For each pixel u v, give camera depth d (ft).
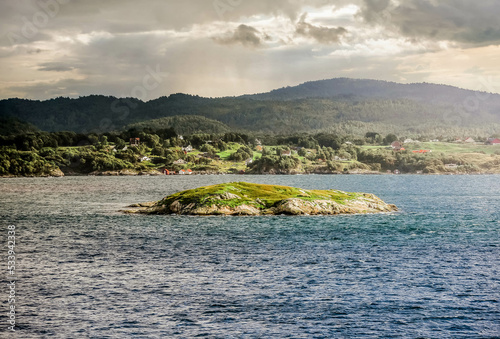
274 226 264.11
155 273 160.86
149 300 132.87
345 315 122.11
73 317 120.16
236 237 229.66
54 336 109.09
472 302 131.03
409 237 231.09
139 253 193.16
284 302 131.54
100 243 215.51
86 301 131.85
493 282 149.28
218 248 203.21
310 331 112.57
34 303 130.00
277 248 203.10
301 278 154.71
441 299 133.49
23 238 230.07
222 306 128.36
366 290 141.90
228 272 162.09
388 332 112.06
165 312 123.85
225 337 109.19
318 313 123.44
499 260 179.42
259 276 157.17
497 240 223.51
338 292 140.05
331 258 183.73
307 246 207.62
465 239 225.97
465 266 169.89
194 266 170.71
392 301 132.16
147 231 249.14
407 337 109.40
